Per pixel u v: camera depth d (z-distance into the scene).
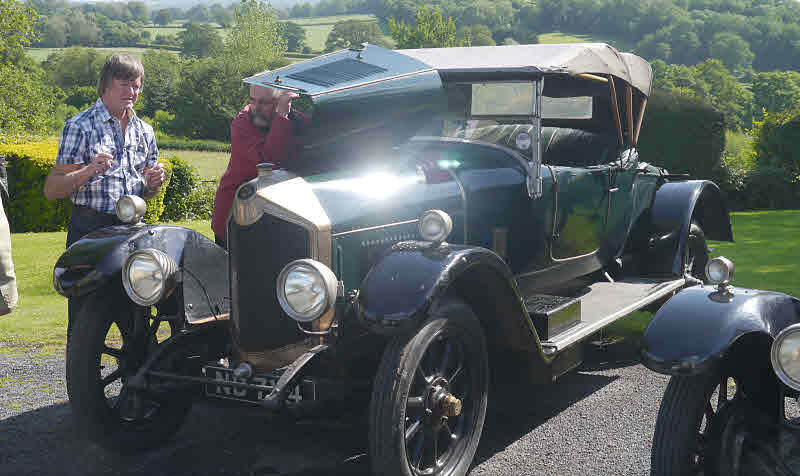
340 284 3.01
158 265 3.18
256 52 77.19
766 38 131.25
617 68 4.64
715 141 16.47
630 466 3.33
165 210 14.86
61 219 12.74
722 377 2.79
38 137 24.67
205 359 3.56
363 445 3.58
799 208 19.69
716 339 2.64
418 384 2.98
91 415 3.42
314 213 3.06
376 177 3.49
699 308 2.79
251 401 3.08
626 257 5.39
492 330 3.39
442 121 4.30
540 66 3.87
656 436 2.77
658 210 5.52
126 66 3.83
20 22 27.61
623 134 5.29
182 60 114.88
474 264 2.96
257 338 3.15
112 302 3.51
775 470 2.69
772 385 2.85
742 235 11.59
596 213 4.79
